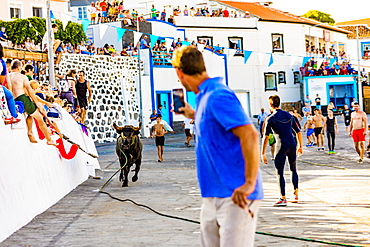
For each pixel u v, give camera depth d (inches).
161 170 794.2
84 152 700.7
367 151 961.5
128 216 446.6
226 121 194.7
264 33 2192.4
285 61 2267.5
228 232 197.3
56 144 532.1
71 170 625.0
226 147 198.8
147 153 1098.1
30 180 457.1
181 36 1968.5
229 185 197.6
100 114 1469.0
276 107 481.1
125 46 1649.9
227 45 2101.4
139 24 1748.3
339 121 2090.3
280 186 473.4
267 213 442.9
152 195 556.4
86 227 406.6
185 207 481.1
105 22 1695.4
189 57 207.3
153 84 1694.1
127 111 1560.0
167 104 1759.4
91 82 1440.7
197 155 206.8
